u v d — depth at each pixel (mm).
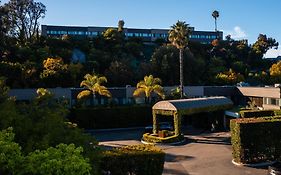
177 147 40938
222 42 112188
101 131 56188
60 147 11367
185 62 80438
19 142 12383
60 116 15492
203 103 49594
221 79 80500
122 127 58312
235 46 111500
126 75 75125
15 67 63906
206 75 85062
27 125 13297
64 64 71375
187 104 47000
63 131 14531
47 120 14414
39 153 10641
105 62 81875
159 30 135750
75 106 57031
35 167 10250
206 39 145375
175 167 30484
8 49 73562
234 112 51250
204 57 100438
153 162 20875
